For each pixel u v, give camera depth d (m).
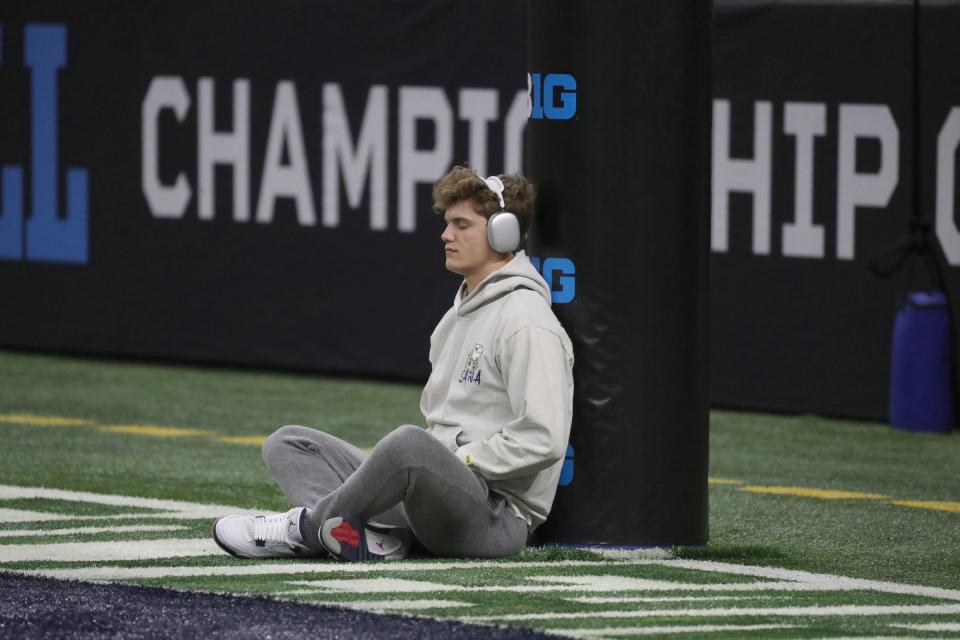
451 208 24.23
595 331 24.66
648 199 24.56
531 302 23.89
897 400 41.53
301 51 49.66
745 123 43.44
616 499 24.81
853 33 41.91
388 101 48.38
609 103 24.52
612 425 24.69
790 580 23.83
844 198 42.31
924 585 23.84
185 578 22.59
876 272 42.12
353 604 20.95
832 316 42.81
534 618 20.45
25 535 26.34
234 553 24.09
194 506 29.73
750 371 44.00
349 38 48.81
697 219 24.91
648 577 23.34
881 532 28.67
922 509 31.19
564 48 24.64
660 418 24.80
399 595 21.58
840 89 42.12
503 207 24.14
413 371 48.72
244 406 44.84
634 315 24.61
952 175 41.00
